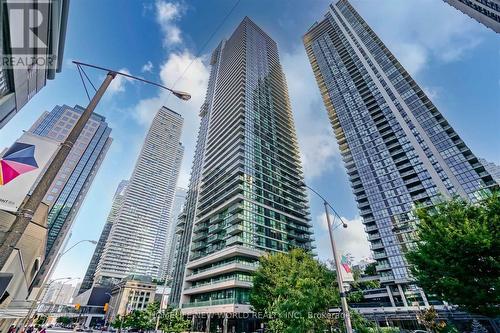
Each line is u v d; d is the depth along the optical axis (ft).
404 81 280.72
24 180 16.40
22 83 28.35
